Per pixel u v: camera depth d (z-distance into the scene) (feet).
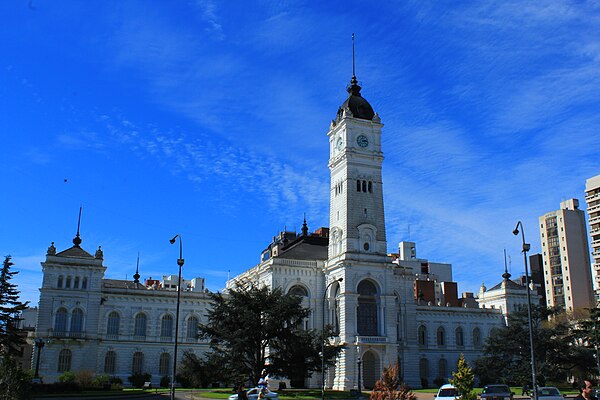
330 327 360.89
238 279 552.41
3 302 370.12
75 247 455.22
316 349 344.49
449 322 553.23
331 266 469.16
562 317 545.03
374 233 467.52
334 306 465.88
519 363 424.87
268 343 345.10
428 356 536.42
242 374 332.39
